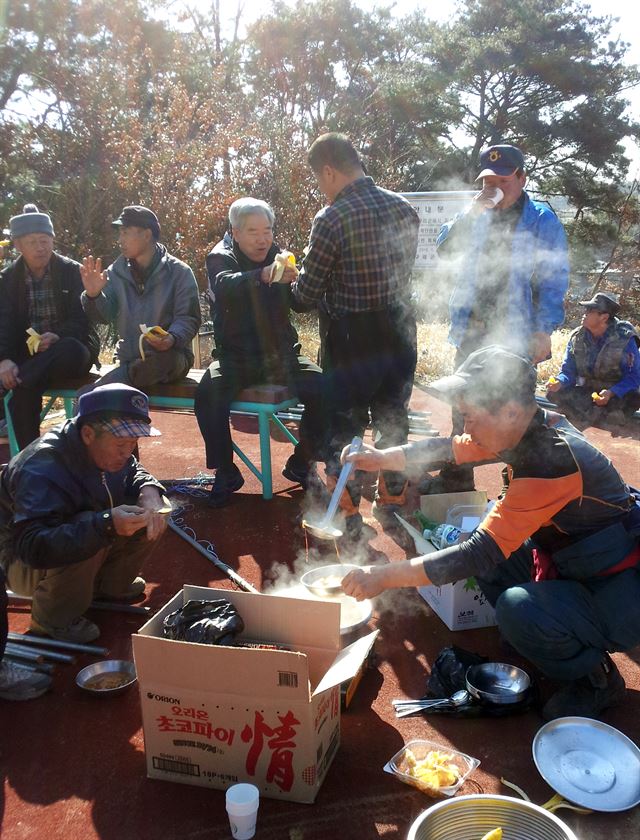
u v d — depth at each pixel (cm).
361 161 371
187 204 1280
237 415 660
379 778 215
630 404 607
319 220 357
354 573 226
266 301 409
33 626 289
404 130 2214
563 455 215
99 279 423
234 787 196
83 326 466
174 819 200
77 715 245
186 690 201
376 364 375
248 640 237
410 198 707
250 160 1365
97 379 461
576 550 229
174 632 223
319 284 369
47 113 1519
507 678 253
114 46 1568
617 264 2302
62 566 266
